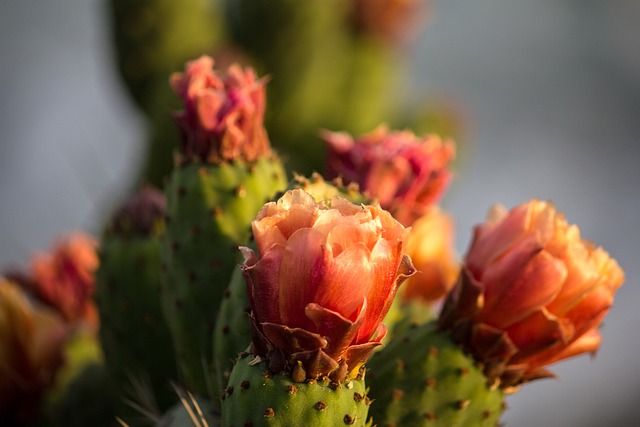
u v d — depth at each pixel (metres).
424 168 0.87
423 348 0.83
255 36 1.55
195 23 1.43
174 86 0.87
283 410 0.77
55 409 0.95
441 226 0.96
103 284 0.91
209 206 0.85
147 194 0.93
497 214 0.84
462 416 0.83
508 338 0.82
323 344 0.76
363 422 0.78
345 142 0.88
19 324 0.94
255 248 0.81
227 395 0.78
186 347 0.85
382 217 0.76
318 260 0.75
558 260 0.81
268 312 0.76
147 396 0.91
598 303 0.81
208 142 0.86
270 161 0.87
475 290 0.82
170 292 0.86
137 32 1.40
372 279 0.75
